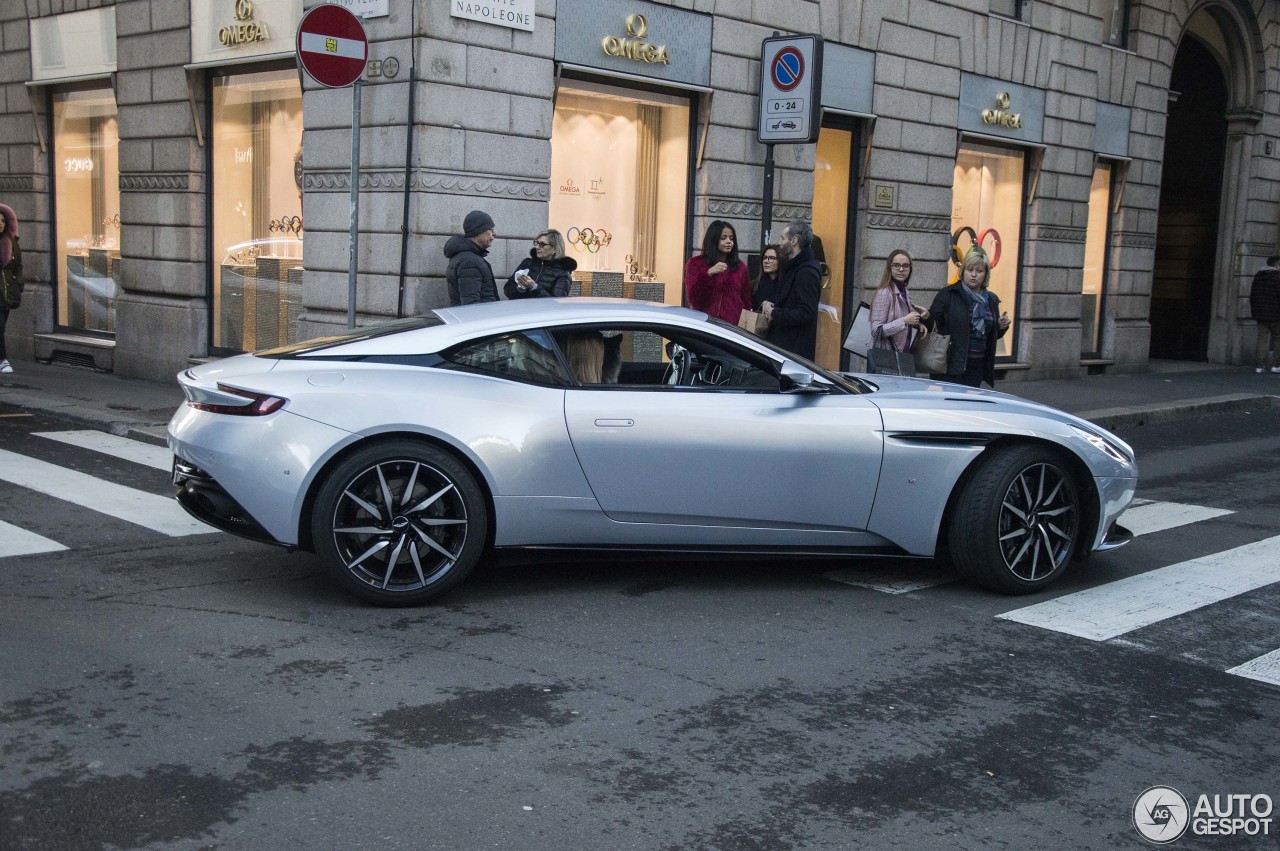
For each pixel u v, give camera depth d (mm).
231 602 5348
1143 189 18672
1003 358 16797
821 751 3973
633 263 12328
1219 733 4289
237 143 12477
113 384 12758
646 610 5492
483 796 3539
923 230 14945
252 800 3443
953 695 4551
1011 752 4035
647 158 12281
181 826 3271
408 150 10242
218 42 12289
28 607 5164
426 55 10133
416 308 10359
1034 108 16359
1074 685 4719
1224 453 11398
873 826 3451
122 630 4906
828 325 14273
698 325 5836
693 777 3729
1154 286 22062
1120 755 4055
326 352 5480
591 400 5539
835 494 5746
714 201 12570
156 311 13219
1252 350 21312
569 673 4617
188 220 12844
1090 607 5816
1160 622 5602
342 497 5203
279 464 5152
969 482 5852
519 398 5453
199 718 4027
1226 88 20812
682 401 5637
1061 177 16969
